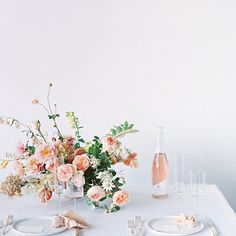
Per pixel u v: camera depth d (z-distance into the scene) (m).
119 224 1.71
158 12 2.69
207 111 2.73
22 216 1.82
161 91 2.73
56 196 2.11
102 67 2.72
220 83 2.71
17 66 2.72
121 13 2.69
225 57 2.70
